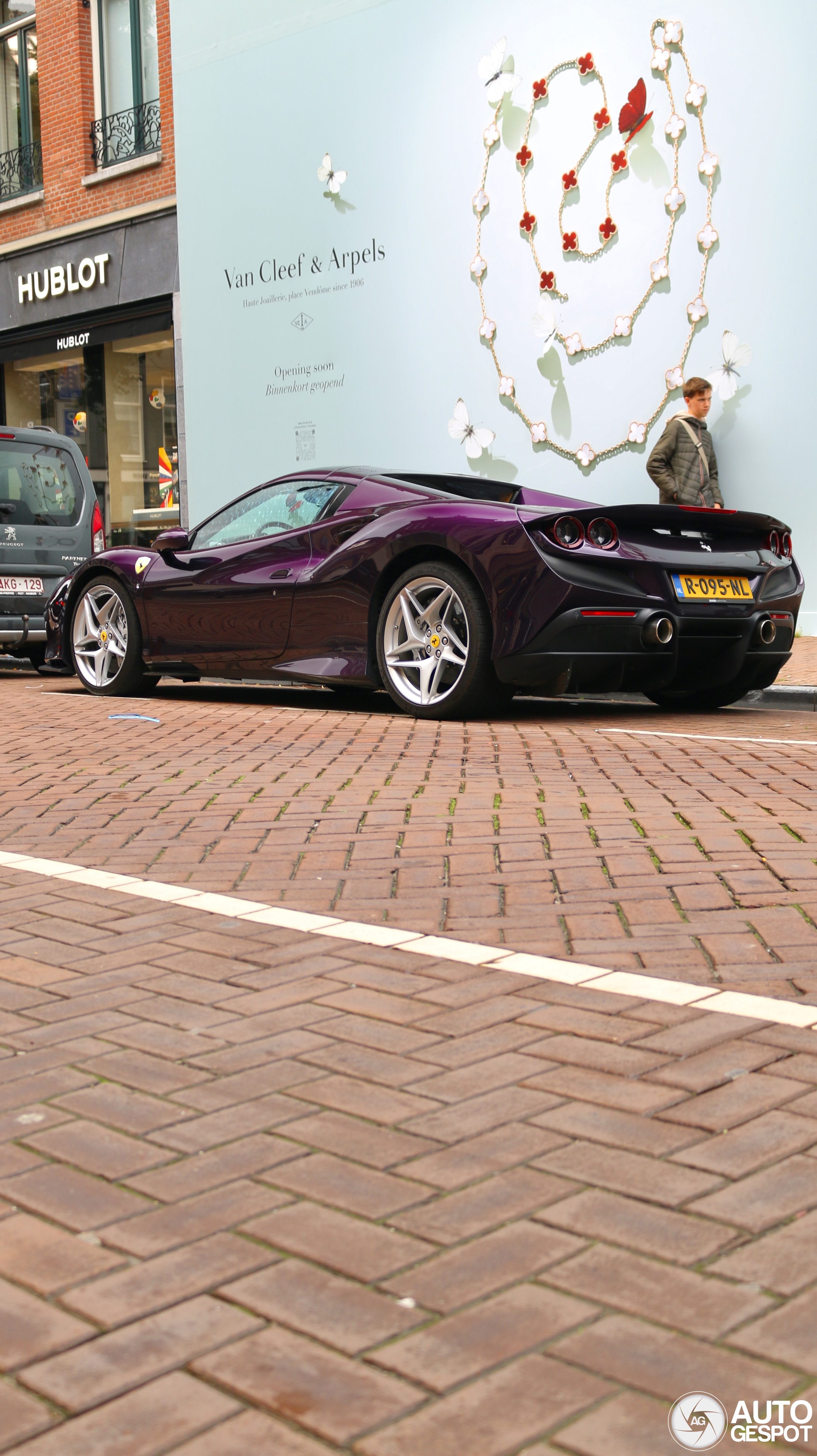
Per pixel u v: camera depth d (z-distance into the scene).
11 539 11.05
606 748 5.91
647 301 11.55
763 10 10.62
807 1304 1.58
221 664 7.92
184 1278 1.68
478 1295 1.62
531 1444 1.35
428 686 6.88
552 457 12.37
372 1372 1.47
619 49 11.52
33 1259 1.73
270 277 14.73
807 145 10.48
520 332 12.50
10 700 8.72
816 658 9.54
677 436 10.42
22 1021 2.65
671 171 11.29
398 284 13.48
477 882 3.62
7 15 18.59
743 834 4.11
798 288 10.62
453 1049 2.42
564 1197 1.86
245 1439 1.37
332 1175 1.94
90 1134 2.11
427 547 6.77
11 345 18.84
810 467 10.68
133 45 16.95
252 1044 2.48
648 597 6.45
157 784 5.27
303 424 14.55
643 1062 2.34
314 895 3.55
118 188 16.94
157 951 3.08
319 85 13.96
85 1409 1.43
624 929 3.17
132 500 17.44
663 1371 1.46
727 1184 1.89
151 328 16.67
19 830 4.51
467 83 12.65
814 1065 2.31
